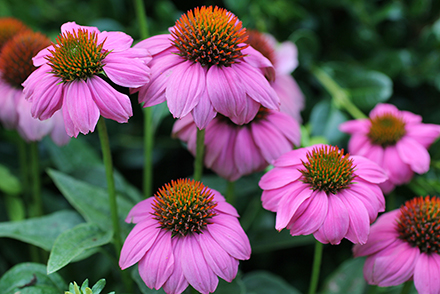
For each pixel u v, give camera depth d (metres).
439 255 0.59
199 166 0.62
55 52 0.57
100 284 0.57
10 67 0.66
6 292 0.61
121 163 0.78
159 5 0.76
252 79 0.58
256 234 0.67
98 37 0.58
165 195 0.57
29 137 0.65
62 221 0.66
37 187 0.69
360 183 0.59
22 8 0.79
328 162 0.58
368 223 0.57
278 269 0.77
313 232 0.57
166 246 0.56
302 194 0.58
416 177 0.72
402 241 0.60
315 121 0.75
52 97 0.56
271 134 0.63
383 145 0.69
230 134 0.63
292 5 0.80
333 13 0.82
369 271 0.60
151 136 0.70
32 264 0.62
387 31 0.81
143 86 0.57
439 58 0.78
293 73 0.80
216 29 0.57
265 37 0.73
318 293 0.71
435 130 0.69
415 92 0.81
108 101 0.56
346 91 0.77
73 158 0.73
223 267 0.56
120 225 0.64
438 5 0.81
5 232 0.64
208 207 0.57
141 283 0.60
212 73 0.57
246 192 0.71
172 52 0.58
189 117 0.64
